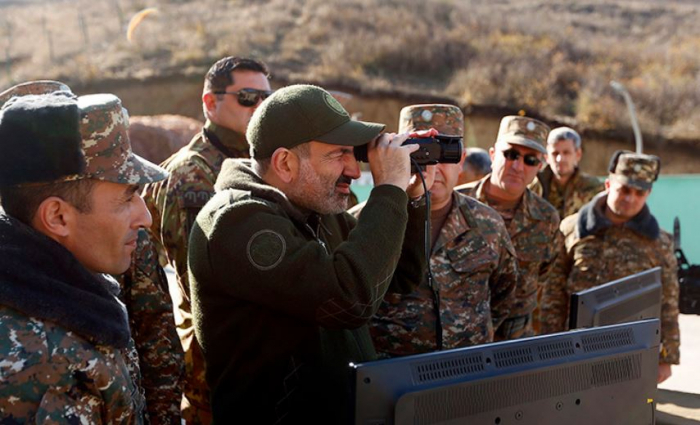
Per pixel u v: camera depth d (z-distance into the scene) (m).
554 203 6.02
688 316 6.54
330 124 2.14
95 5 39.00
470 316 3.13
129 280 2.56
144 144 8.91
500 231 3.32
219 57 31.19
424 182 2.37
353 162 2.22
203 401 3.11
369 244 2.07
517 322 3.71
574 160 5.93
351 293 2.02
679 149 29.88
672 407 3.43
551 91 31.47
